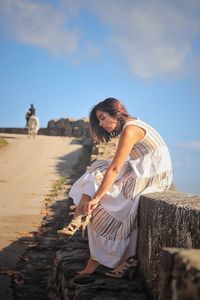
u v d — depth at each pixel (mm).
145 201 2850
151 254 2578
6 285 4152
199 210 1926
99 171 3383
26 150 21828
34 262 5043
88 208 3012
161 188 3262
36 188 11805
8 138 27078
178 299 1073
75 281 2961
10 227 7016
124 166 3299
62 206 9156
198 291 969
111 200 3123
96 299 2525
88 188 3238
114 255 3043
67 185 12492
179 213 2104
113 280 2945
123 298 2529
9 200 9828
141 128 3215
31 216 8016
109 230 3078
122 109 3422
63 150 22062
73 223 3020
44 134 36219
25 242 6039
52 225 7258
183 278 1055
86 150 22094
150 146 3248
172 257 1159
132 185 3143
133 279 2992
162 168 3240
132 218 3070
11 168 16156
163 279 1205
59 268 3574
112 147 14828
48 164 17359
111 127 3393
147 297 2557
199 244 1821
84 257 3713
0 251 5516
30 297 3889
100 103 3447
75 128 34625
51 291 3793
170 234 2219
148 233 2695
